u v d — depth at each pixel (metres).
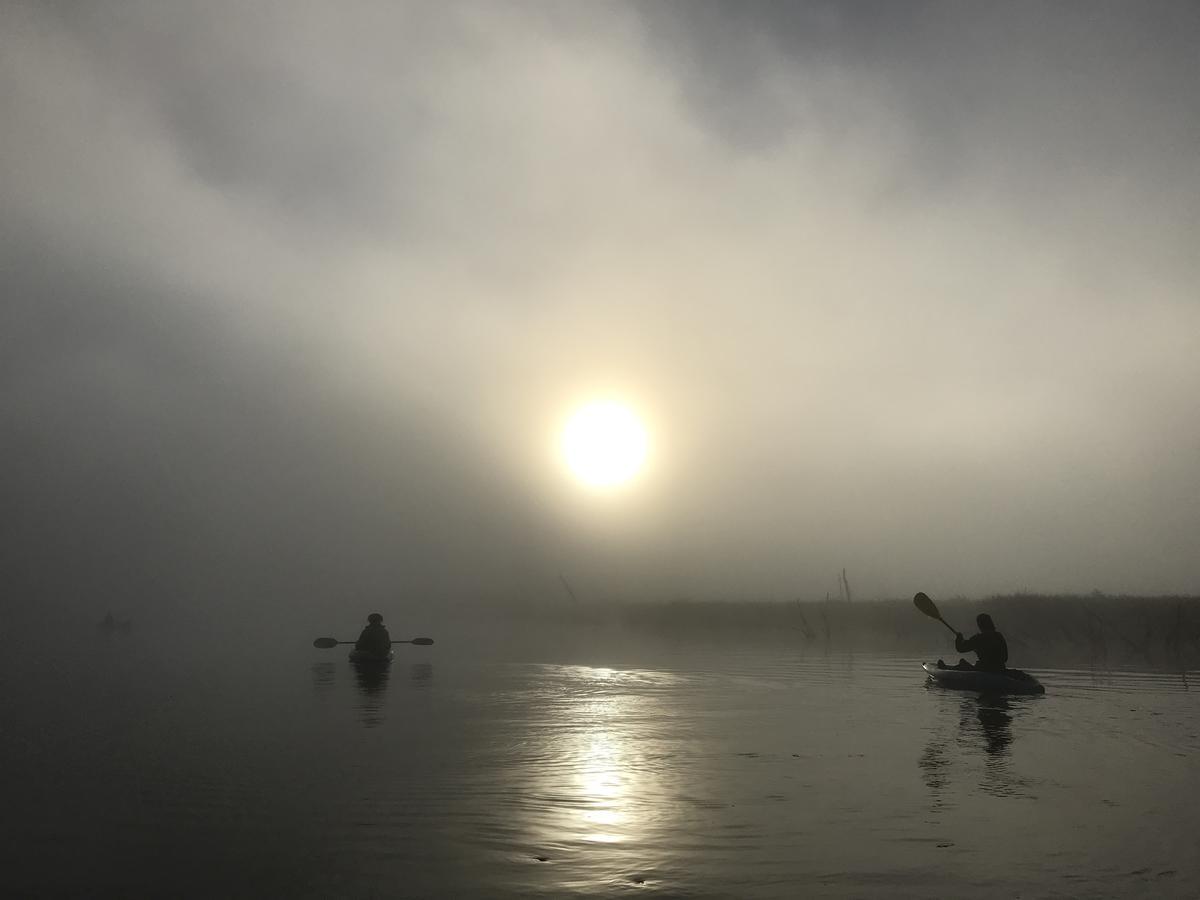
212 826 9.43
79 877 7.88
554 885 7.71
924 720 17.38
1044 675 27.17
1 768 12.27
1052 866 8.21
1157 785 11.55
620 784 11.52
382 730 15.76
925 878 7.90
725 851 8.65
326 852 8.57
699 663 31.64
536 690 22.45
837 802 10.60
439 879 7.85
